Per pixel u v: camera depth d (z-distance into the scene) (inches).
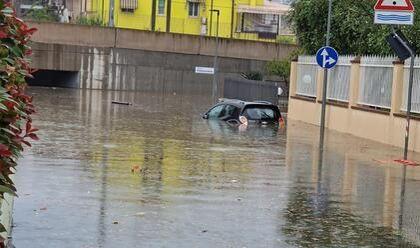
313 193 444.8
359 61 871.1
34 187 415.8
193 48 2373.3
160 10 2790.4
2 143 187.2
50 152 589.9
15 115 193.6
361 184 488.1
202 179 480.4
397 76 751.1
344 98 923.4
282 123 1021.2
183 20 2785.4
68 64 2235.5
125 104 1529.3
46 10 2475.4
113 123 971.3
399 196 444.5
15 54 215.5
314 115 1041.5
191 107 1507.1
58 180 445.4
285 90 2126.0
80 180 450.3
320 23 1205.7
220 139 783.1
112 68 2287.2
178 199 401.4
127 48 2299.5
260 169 545.3
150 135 805.2
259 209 383.9
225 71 2395.4
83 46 2246.6
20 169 483.2
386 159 631.8
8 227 294.2
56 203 371.6
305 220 361.7
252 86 1785.2
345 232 338.0
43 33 2197.3
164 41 2340.1
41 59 2202.3
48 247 284.4
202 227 333.7
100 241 298.2
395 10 612.7
